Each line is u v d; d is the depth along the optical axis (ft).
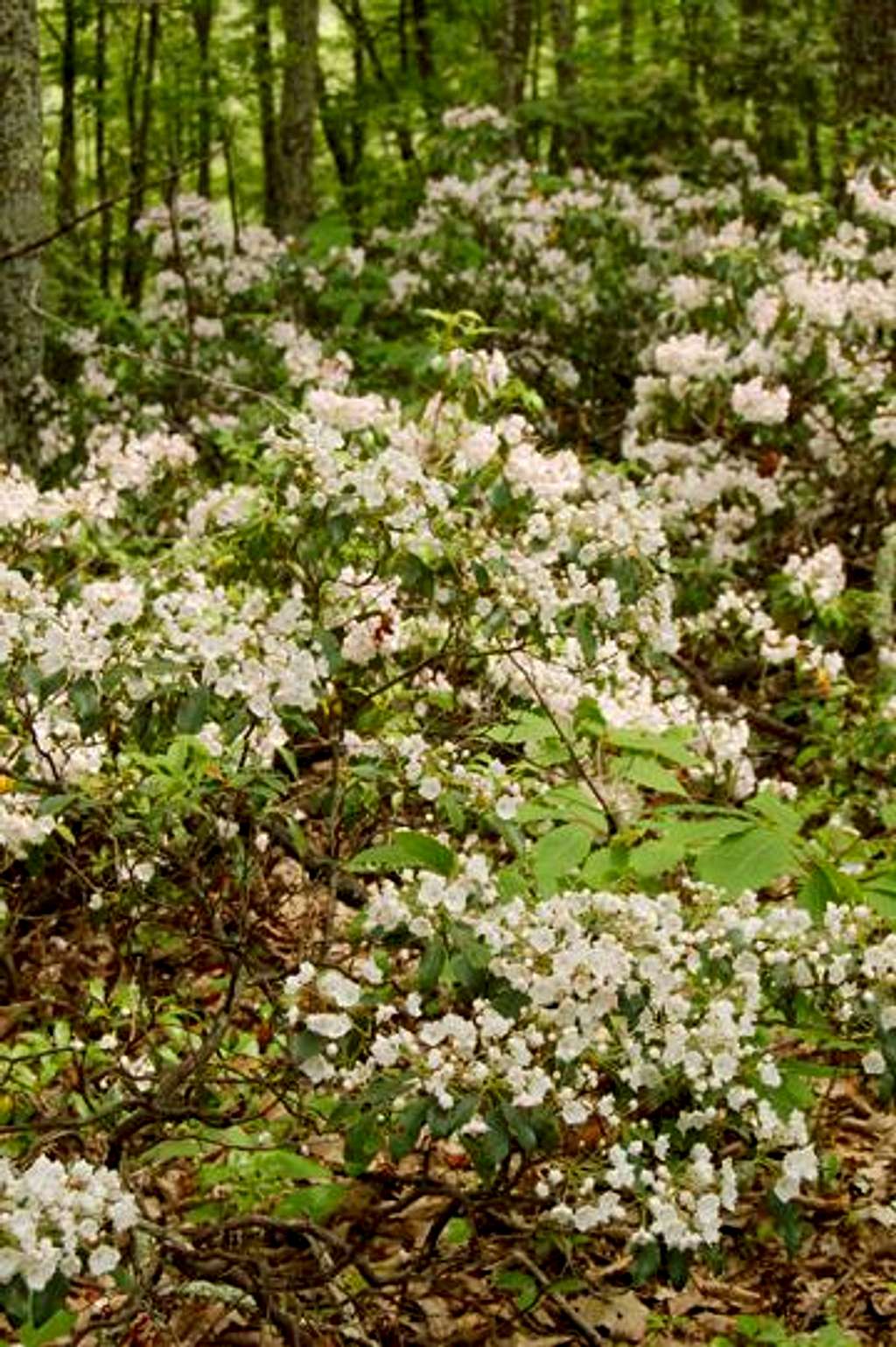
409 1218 10.14
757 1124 8.22
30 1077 10.45
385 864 9.37
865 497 19.95
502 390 12.68
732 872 8.36
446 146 29.73
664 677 15.92
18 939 13.01
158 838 9.58
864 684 17.84
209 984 12.46
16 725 10.34
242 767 9.57
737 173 30.91
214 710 9.68
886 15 28.53
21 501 12.89
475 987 7.94
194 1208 9.85
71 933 13.42
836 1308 10.09
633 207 26.86
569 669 11.59
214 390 23.45
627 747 10.29
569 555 11.20
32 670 9.14
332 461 9.94
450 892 8.08
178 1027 10.75
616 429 23.95
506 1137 7.66
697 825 8.63
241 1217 8.95
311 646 9.85
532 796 10.55
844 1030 8.70
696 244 25.50
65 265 29.55
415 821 11.37
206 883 10.93
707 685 17.28
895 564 18.43
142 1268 8.70
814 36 34.71
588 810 9.78
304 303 27.09
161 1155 9.50
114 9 38.14
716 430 20.25
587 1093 8.76
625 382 25.39
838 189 28.45
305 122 36.01
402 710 11.53
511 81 37.37
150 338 23.67
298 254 27.48
